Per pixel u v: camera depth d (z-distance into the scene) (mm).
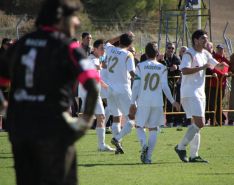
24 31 89438
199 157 25609
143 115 25047
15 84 12047
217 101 41594
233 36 113000
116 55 29109
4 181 21297
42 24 12055
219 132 37438
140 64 25094
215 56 41094
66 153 11688
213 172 23047
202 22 96500
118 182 20953
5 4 109812
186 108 25109
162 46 83750
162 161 25812
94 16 110250
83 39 35438
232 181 21188
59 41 11773
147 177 21953
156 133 25266
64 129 11625
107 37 90000
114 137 27969
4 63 12359
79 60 11633
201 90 24984
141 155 25250
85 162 25469
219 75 41156
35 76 11711
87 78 11555
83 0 111562
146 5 112875
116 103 29391
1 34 83438
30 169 11914
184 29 60938
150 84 24938
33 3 109438
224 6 132625
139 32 96250
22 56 11914
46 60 11711
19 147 11805
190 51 24875
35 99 11688
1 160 26188
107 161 25812
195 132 25125
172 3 112438
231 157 27109
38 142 11555
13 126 11844
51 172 11570
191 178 21750
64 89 11758
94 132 37594
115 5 111562
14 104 11930
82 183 20750
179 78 40375
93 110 11625
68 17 12023
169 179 21547
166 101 40969
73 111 38406
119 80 29172
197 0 60312
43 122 11609
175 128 40062
